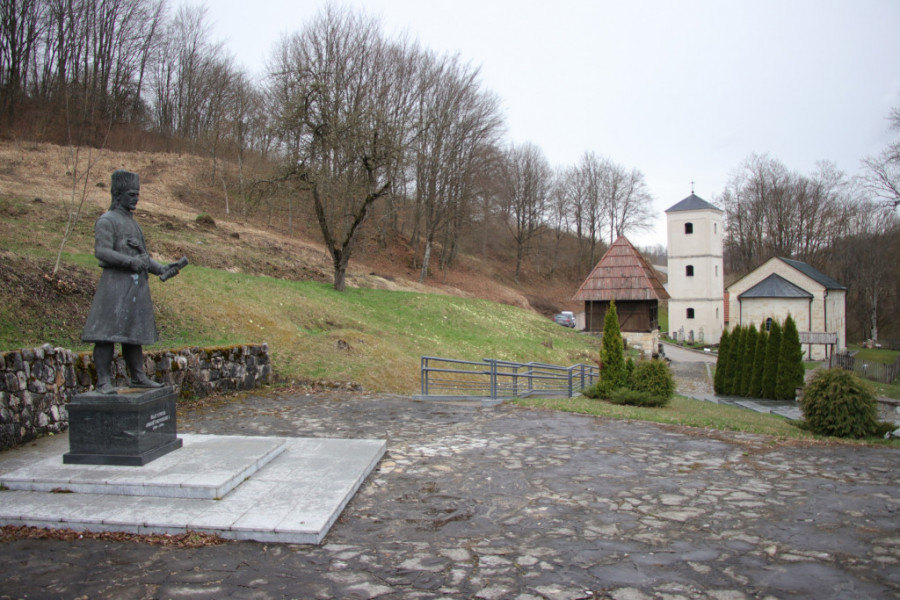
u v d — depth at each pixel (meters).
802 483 6.97
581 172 78.06
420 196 50.19
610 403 15.13
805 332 45.72
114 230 6.72
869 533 5.39
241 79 53.59
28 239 20.00
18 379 8.27
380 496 6.39
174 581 4.38
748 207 72.31
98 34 48.59
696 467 7.65
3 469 6.84
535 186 67.44
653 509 6.04
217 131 46.62
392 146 29.33
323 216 29.44
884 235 65.81
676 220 55.38
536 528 5.51
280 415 11.25
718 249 55.59
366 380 16.45
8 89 45.12
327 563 4.71
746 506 6.14
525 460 7.96
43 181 32.06
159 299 16.69
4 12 44.81
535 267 75.25
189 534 5.16
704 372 35.78
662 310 79.31
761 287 48.75
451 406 12.70
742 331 25.25
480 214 61.31
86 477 6.02
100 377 6.76
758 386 24.12
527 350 30.42
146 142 53.34
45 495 5.88
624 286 38.56
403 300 32.72
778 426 11.55
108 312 6.61
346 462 7.20
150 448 6.65
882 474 7.37
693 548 5.05
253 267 28.12
